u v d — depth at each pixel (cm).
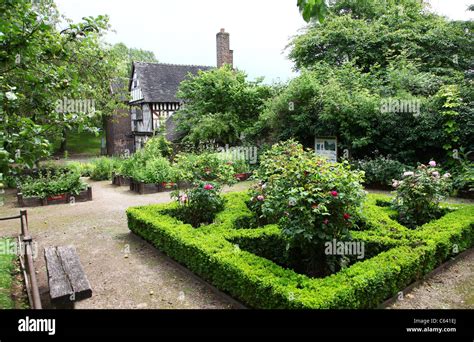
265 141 1375
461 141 934
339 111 1058
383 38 1383
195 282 418
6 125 249
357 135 1081
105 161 1473
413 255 377
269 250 448
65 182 949
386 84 1211
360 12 1650
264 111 1305
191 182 611
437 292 375
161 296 384
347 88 1134
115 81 1520
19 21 305
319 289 297
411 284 381
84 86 731
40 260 504
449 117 934
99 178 1412
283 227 371
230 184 633
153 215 568
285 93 1205
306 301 278
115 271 456
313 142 1205
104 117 2416
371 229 478
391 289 346
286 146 707
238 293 348
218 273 376
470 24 1295
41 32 342
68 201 937
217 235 454
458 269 437
